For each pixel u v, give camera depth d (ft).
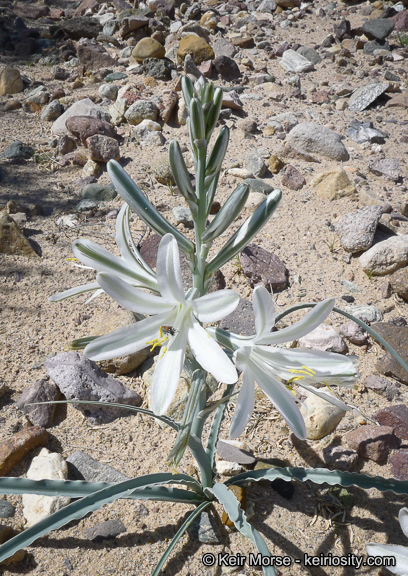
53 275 11.79
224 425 9.14
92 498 6.42
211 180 6.14
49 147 15.74
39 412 8.96
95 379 9.29
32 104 17.54
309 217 13.50
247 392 5.47
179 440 5.53
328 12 25.03
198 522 7.62
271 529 7.75
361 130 16.46
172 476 7.07
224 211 5.85
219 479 8.32
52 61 20.68
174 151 5.61
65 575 7.13
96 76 19.24
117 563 7.26
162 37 21.39
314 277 11.93
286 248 12.60
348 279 11.92
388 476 8.45
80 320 10.76
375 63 20.74
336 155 15.48
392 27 21.50
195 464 8.47
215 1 25.76
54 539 7.50
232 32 22.94
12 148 15.34
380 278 11.93
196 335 5.45
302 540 7.65
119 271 6.04
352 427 9.05
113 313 10.52
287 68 20.16
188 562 7.34
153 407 5.21
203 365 5.19
